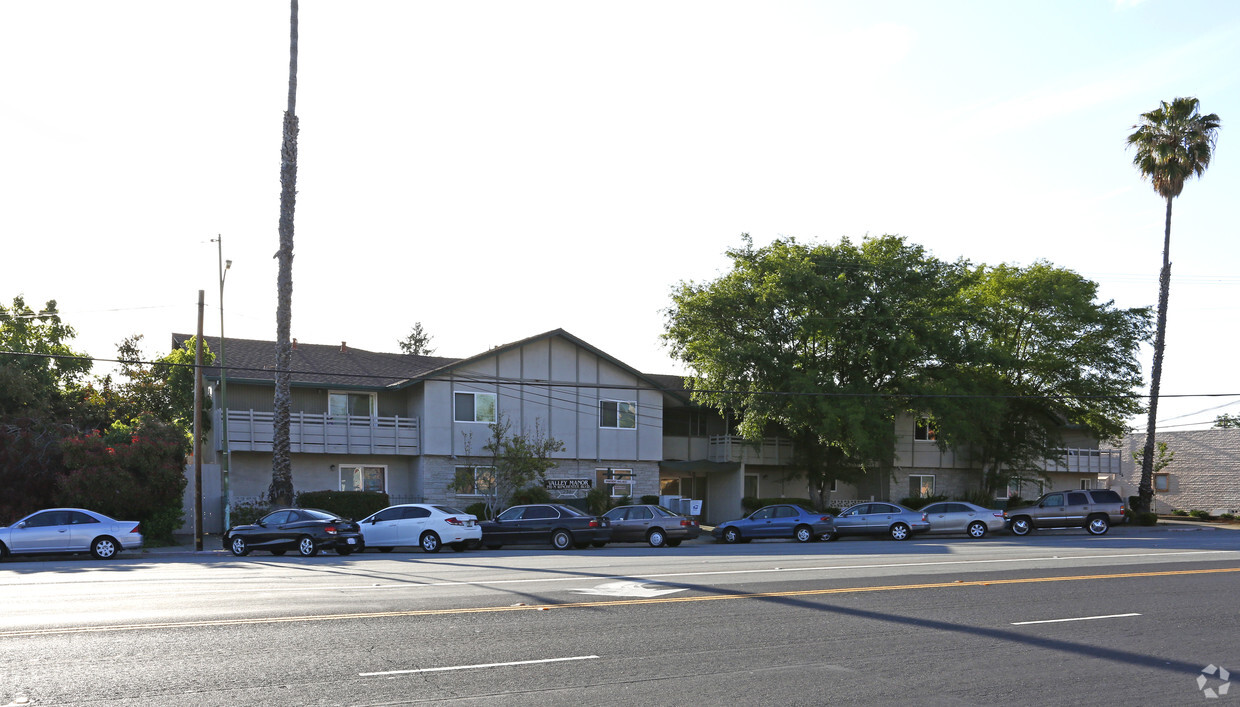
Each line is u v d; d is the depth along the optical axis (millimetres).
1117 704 8633
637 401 44094
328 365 41031
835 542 33219
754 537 35094
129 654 10352
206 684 9008
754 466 48844
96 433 32906
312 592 15875
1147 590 16500
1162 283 46969
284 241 31672
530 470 38438
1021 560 22562
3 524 31031
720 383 41156
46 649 10609
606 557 24344
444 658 10242
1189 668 10164
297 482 38031
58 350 38469
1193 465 62531
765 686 9156
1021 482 52719
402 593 15672
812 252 41281
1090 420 49219
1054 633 12148
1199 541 31484
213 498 36000
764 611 13664
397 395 40688
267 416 36906
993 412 42312
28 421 32781
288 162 32000
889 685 9250
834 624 12625
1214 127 46062
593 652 10648
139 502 31547
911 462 51844
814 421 40031
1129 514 45688
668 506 42062
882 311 39938
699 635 11734
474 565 21734
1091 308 46688
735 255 42688
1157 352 47000
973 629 12352
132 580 18375
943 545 29594
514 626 12281
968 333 42312
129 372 43719
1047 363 46594
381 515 29000
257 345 41938
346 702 8391
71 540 27000
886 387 41562
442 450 39219
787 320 41094
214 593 15789
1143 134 47062
